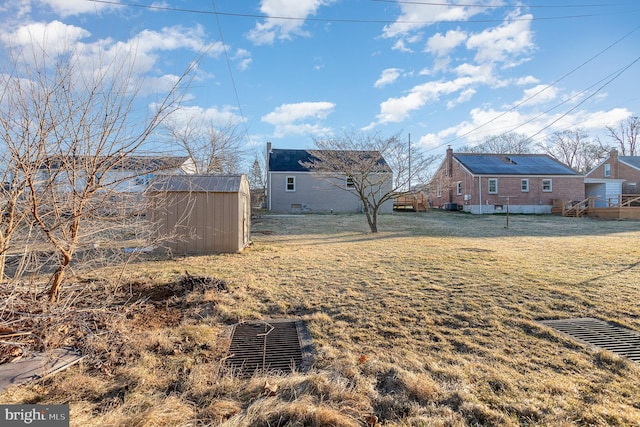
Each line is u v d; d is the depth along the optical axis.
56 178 2.97
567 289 4.61
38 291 3.27
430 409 2.00
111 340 2.83
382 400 2.08
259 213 21.14
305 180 22.75
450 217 19.77
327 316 3.61
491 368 2.48
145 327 3.23
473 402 2.04
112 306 3.71
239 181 8.09
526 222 17.00
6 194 2.80
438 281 5.06
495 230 13.48
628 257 7.16
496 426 1.84
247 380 2.34
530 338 3.05
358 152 14.51
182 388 2.21
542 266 6.21
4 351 2.53
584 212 20.17
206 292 4.29
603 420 1.87
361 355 2.70
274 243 9.75
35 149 2.80
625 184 27.44
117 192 3.43
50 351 2.53
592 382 2.29
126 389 2.18
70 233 3.24
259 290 4.55
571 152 40.97
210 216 7.79
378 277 5.34
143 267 5.92
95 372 2.38
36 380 2.22
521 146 41.00
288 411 1.93
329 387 2.18
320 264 6.44
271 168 22.80
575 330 3.25
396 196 13.55
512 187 22.98
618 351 2.80
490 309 3.79
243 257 7.18
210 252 7.72
